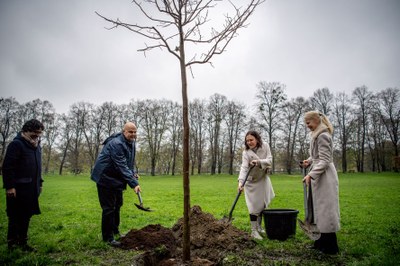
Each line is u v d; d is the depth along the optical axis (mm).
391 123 47906
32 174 5152
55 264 4340
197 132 56656
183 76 3582
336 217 4660
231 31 3676
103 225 5414
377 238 6004
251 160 6250
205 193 19375
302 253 4773
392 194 17234
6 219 8656
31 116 51875
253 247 5051
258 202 5984
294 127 49062
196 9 3648
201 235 5090
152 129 53469
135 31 3748
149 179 42875
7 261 4418
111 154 5453
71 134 54594
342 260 4441
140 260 3783
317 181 4781
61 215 9789
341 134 49875
